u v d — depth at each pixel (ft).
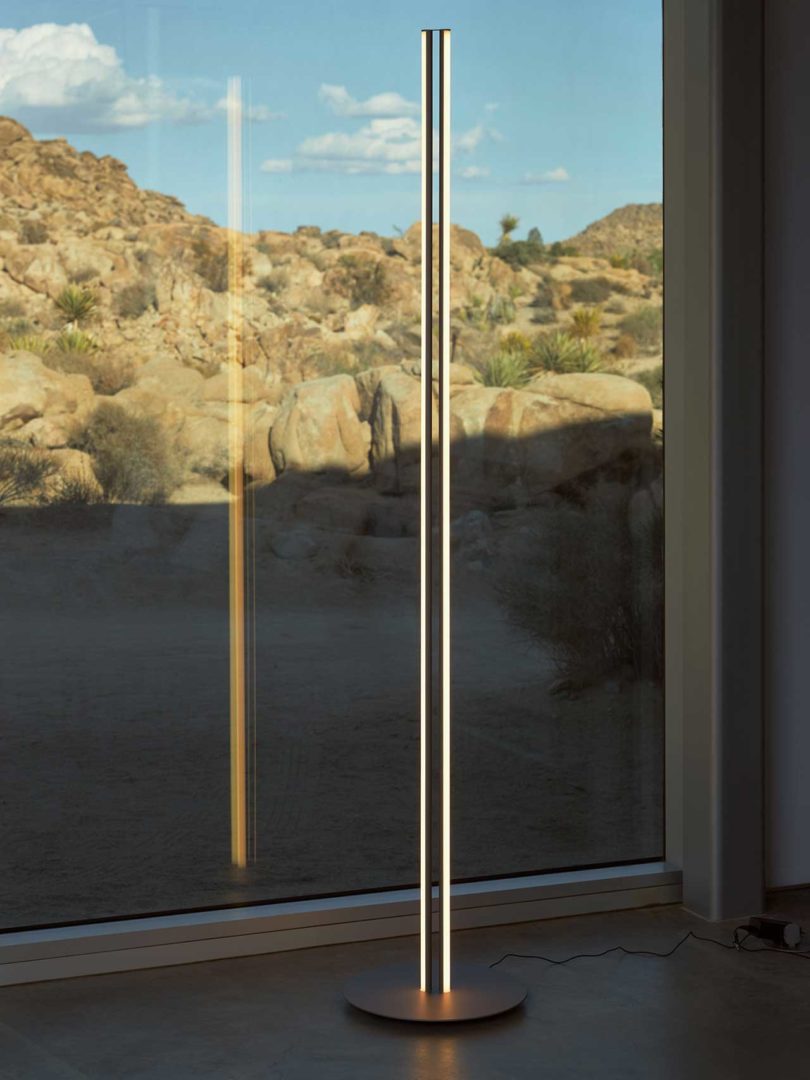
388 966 10.91
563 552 12.51
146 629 11.24
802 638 13.00
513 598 12.36
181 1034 9.66
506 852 12.44
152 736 11.30
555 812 12.60
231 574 11.48
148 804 11.30
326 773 11.84
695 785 12.37
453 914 11.91
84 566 11.05
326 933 11.53
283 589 11.65
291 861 11.76
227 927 11.20
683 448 12.46
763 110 12.02
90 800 11.12
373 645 11.94
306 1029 9.77
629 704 12.80
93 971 10.78
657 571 12.82
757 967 11.07
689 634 12.34
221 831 11.53
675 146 12.43
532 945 11.58
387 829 12.04
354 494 11.84
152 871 11.33
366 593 11.91
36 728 10.94
